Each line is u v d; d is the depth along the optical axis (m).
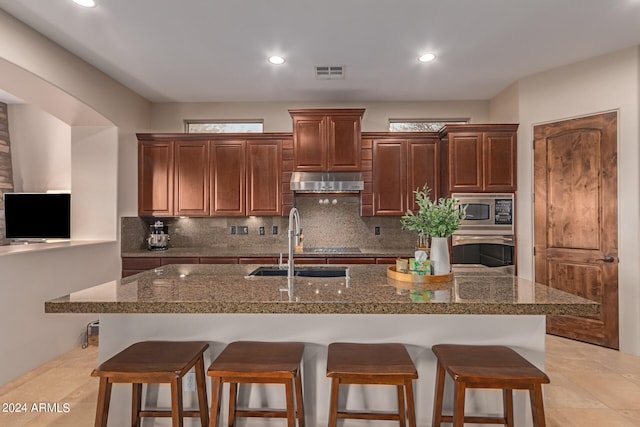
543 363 1.98
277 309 1.69
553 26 3.00
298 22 2.93
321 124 4.41
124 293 1.87
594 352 3.47
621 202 3.46
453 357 1.79
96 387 2.81
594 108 3.61
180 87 4.35
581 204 3.72
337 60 3.61
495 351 1.87
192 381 2.05
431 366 2.02
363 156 4.55
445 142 4.39
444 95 4.65
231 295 1.83
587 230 3.68
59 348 3.40
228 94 4.60
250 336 2.05
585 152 3.69
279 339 2.04
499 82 4.23
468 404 2.01
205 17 2.84
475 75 4.02
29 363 3.07
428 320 2.02
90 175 4.21
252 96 4.67
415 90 4.46
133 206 4.52
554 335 3.93
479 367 1.68
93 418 2.38
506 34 3.13
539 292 1.91
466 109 4.84
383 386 2.02
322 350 2.04
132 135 4.49
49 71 3.17
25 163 4.84
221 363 1.73
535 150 4.04
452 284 2.13
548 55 3.55
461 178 4.20
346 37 3.16
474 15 2.83
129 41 3.22
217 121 4.96
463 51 3.44
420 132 4.51
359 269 2.78
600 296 3.61
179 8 2.72
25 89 3.29
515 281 2.23
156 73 3.92
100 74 3.85
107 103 3.97
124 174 4.34
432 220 2.22
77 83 3.51
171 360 1.76
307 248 4.78
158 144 4.58
